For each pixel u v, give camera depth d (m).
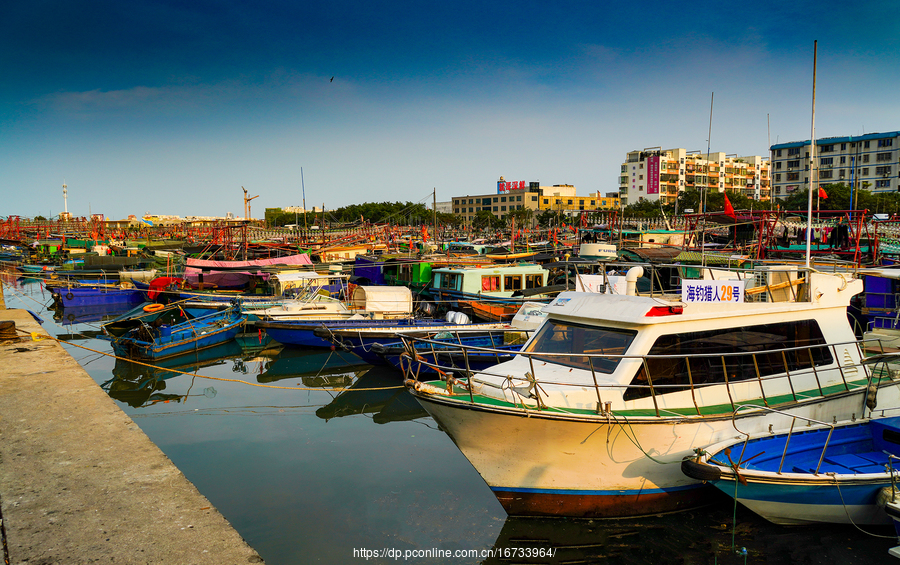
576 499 8.45
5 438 4.89
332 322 19.72
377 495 9.34
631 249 28.83
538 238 64.88
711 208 88.19
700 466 7.38
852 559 7.50
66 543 3.22
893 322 12.71
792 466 8.12
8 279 42.72
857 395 9.37
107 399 6.09
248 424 13.06
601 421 7.77
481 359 14.97
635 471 8.31
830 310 9.80
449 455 11.09
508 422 8.01
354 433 12.41
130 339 18.52
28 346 9.19
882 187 91.75
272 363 18.88
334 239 52.09
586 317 9.20
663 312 8.53
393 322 19.81
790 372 9.27
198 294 27.55
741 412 8.28
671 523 8.50
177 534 3.36
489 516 8.73
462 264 26.45
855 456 8.51
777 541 7.98
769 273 10.37
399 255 34.12
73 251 47.59
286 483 9.78
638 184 122.06
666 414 8.17
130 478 4.11
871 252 24.06
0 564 2.98
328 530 8.25
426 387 8.62
